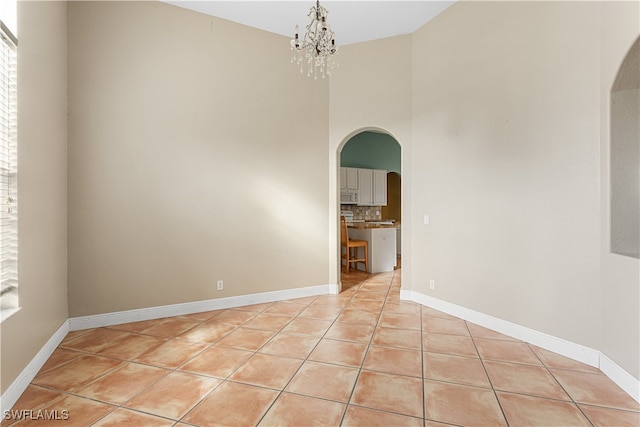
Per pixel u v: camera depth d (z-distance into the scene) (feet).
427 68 13.00
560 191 8.86
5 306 7.00
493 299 10.71
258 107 13.58
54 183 9.33
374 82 14.30
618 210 7.69
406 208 14.02
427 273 13.25
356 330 10.76
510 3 10.02
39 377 7.78
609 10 7.55
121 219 11.25
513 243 10.08
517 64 9.85
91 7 10.73
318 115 14.92
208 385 7.44
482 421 6.20
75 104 10.54
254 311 12.72
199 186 12.49
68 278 10.57
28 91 7.63
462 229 11.73
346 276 19.10
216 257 12.87
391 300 14.19
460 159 11.74
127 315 11.41
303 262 14.75
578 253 8.50
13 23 6.95
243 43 13.28
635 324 6.90
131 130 11.32
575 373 7.91
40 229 8.31
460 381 7.60
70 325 10.62
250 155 13.44
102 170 10.94
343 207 26.81
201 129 12.47
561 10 8.75
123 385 7.44
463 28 11.51
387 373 7.97
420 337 10.17
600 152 8.01
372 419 6.26
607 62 7.63
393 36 13.99
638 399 6.79
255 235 13.64
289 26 13.47
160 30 11.76
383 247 20.34
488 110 10.73
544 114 9.19
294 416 6.36
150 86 11.59
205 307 12.69
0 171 6.73
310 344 9.66
